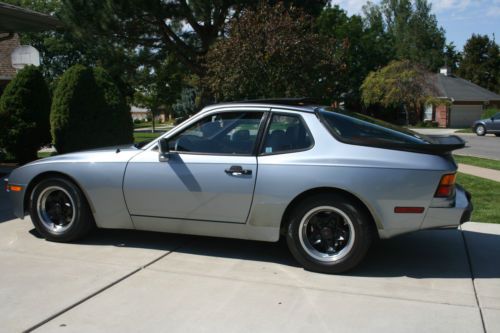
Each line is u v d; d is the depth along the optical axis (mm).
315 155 4660
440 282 4520
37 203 5512
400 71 37594
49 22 9906
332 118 4875
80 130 11094
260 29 10875
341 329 3586
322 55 11148
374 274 4703
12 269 4695
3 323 3627
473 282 4527
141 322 3668
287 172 4664
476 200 8203
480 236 6008
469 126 41062
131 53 23281
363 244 4566
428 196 4445
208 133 5098
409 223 4504
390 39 50594
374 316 3799
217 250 5359
